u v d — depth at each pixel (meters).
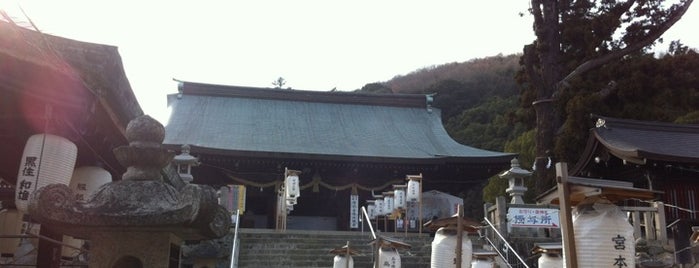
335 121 36.50
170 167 6.93
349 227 29.83
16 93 5.77
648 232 15.80
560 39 27.20
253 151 27.58
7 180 8.80
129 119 7.34
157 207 3.71
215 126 33.06
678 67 27.83
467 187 31.30
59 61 5.68
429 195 29.47
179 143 29.12
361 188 29.91
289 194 19.77
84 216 3.63
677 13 26.11
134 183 3.84
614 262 4.58
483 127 53.19
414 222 28.19
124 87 6.89
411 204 25.00
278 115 36.38
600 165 20.86
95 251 3.92
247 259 14.79
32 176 5.87
